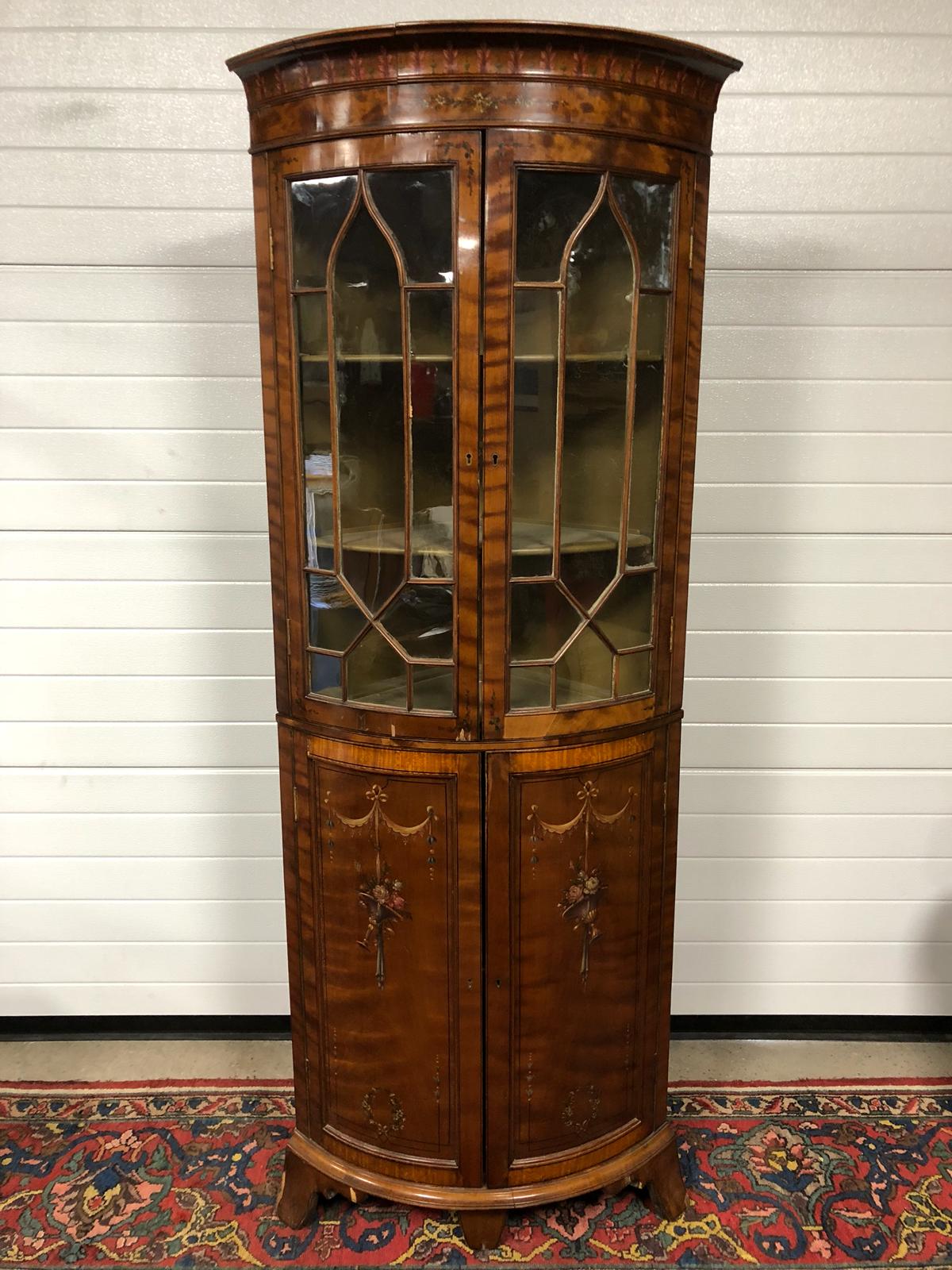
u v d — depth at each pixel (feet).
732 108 6.01
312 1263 5.16
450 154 3.99
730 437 6.43
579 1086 5.13
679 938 7.16
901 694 6.77
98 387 6.33
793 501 6.51
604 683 4.72
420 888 4.76
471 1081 4.94
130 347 6.29
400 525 4.47
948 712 6.79
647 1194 5.57
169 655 6.69
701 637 6.70
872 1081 6.67
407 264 4.17
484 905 4.73
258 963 7.14
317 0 5.84
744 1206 5.53
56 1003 7.19
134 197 6.10
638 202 4.28
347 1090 5.21
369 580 4.55
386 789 4.69
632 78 4.06
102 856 6.97
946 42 5.91
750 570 6.60
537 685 4.57
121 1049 7.06
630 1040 5.24
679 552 4.77
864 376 6.35
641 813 4.96
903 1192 5.63
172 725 6.79
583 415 4.42
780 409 6.39
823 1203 5.55
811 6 5.86
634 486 4.60
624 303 4.36
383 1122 5.15
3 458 6.40
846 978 7.20
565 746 4.63
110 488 6.46
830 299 6.25
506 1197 5.05
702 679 6.76
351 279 4.29
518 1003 4.88
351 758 4.72
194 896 7.04
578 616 4.56
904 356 6.32
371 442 4.43
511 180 4.00
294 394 4.50
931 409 6.38
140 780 6.86
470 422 4.21
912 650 6.70
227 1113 6.31
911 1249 5.24
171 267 6.19
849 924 7.11
